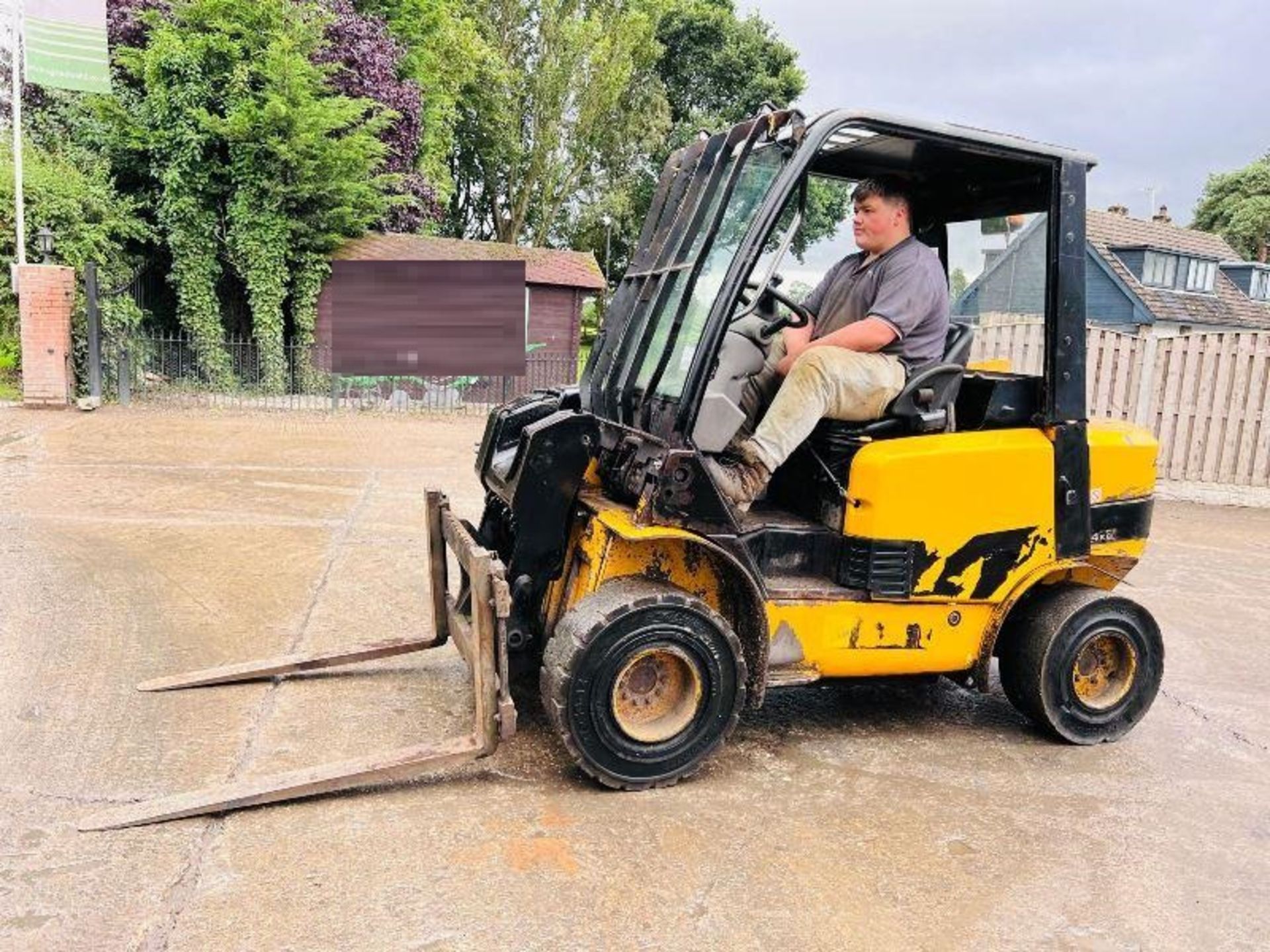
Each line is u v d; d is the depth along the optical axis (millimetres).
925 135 3354
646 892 2727
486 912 2592
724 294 3211
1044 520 3668
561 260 20094
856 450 3561
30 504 6879
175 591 5133
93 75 12492
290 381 14906
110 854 2758
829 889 2801
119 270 14594
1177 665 4938
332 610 4957
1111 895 2854
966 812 3307
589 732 3168
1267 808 3443
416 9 22094
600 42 28344
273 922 2502
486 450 4113
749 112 33031
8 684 3895
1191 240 29234
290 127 15398
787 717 4074
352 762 3146
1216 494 10086
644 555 3395
